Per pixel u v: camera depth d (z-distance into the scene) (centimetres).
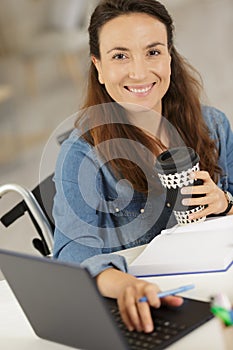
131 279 154
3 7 604
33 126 535
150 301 140
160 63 199
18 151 503
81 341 137
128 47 196
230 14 657
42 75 600
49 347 143
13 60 604
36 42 604
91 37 203
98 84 207
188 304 144
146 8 196
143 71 196
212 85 548
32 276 136
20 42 608
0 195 215
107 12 197
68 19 605
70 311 133
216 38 618
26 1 603
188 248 178
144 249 189
